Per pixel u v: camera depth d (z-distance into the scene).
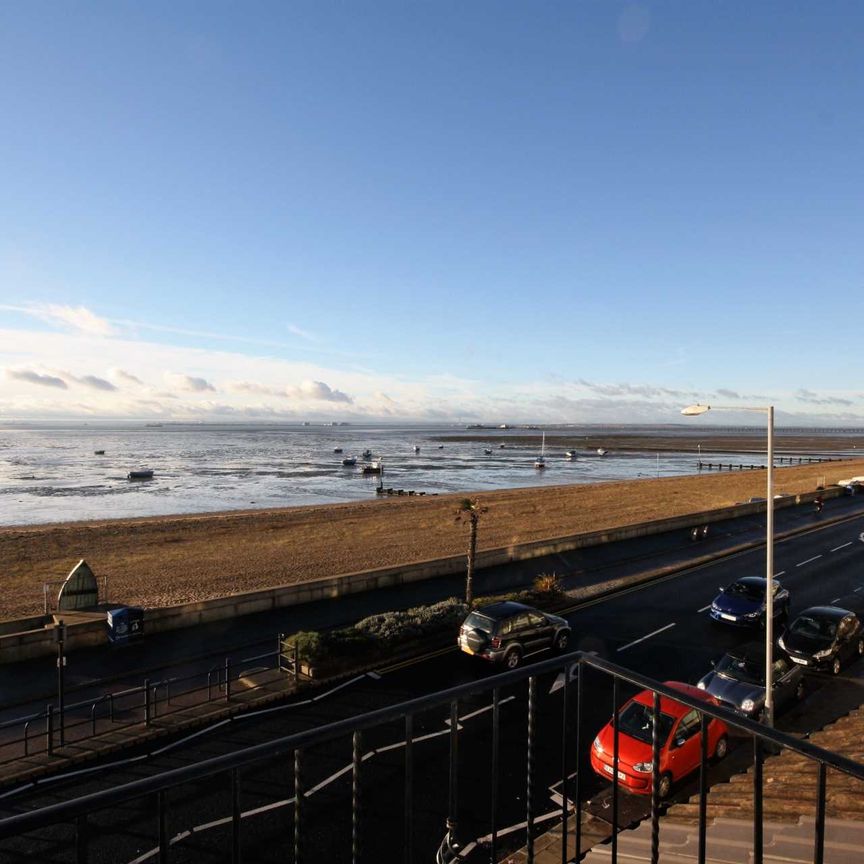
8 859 11.01
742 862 7.40
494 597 27.45
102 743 15.29
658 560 36.84
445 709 16.95
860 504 61.25
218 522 52.03
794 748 3.34
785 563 36.31
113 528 49.19
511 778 13.50
